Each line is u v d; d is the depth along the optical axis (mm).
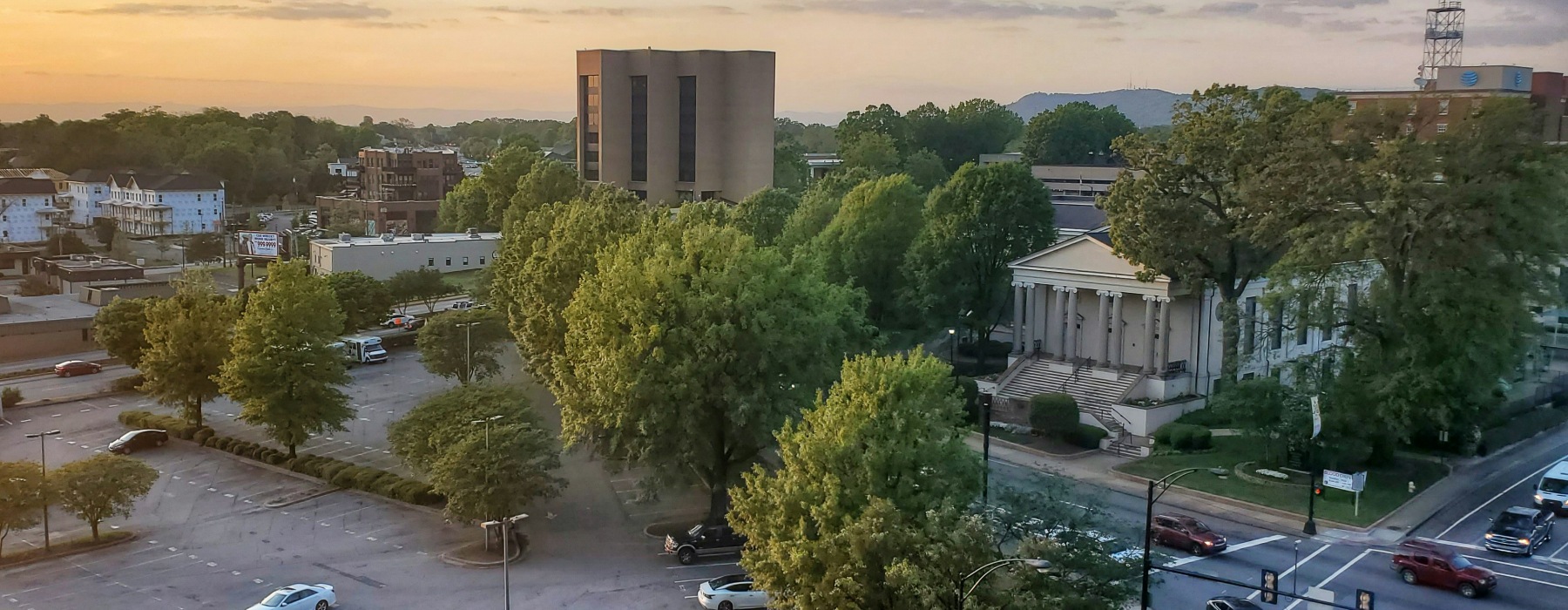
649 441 59000
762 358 60156
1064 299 91000
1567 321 101812
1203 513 64312
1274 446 72125
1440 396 68750
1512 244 67562
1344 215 71625
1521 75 128250
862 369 48344
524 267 86562
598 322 61125
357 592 55000
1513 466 72438
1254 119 79000
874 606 40719
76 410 93062
